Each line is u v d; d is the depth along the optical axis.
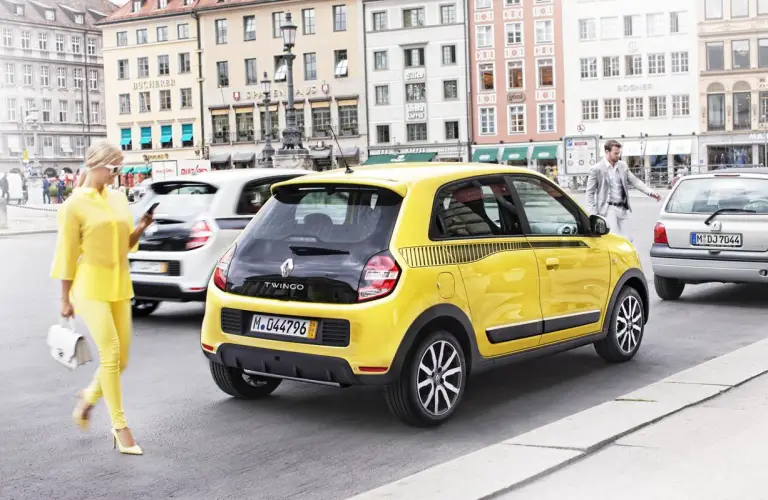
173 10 91.00
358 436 6.14
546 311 7.27
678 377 7.26
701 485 4.71
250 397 7.23
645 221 30.08
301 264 6.30
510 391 7.39
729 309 11.67
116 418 5.77
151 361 8.92
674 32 75.81
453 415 6.66
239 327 6.50
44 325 11.55
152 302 12.02
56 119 110.75
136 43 93.62
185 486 5.16
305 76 85.31
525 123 79.06
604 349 8.30
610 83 77.19
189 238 10.65
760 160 74.56
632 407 6.32
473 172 6.96
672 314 11.31
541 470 5.00
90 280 5.65
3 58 105.31
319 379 6.22
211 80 89.88
